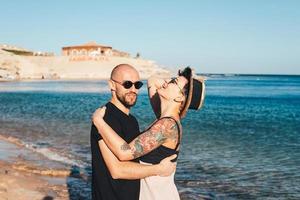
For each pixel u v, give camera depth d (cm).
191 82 334
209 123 2880
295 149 1720
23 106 4128
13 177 1015
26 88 8988
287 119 3388
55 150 1522
